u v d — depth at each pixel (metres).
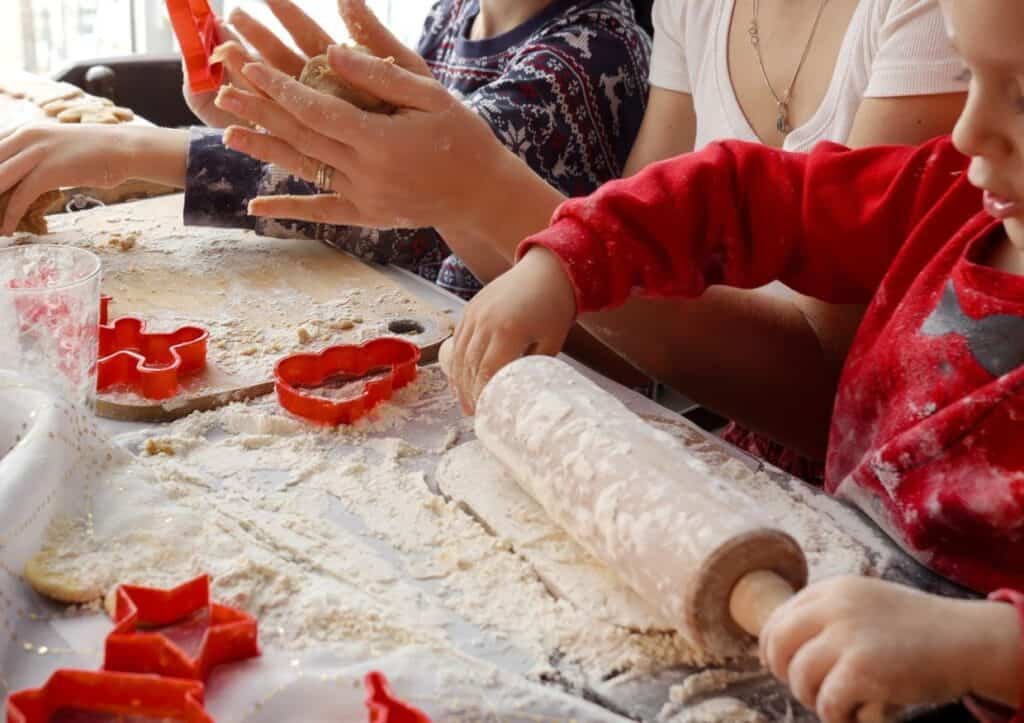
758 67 1.30
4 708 0.56
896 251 0.93
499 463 0.80
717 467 0.82
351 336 1.02
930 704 0.55
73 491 0.71
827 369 1.13
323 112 0.92
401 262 1.34
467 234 1.19
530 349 0.87
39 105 1.60
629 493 0.65
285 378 0.92
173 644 0.58
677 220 0.94
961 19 0.60
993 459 0.76
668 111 1.45
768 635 0.55
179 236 1.26
